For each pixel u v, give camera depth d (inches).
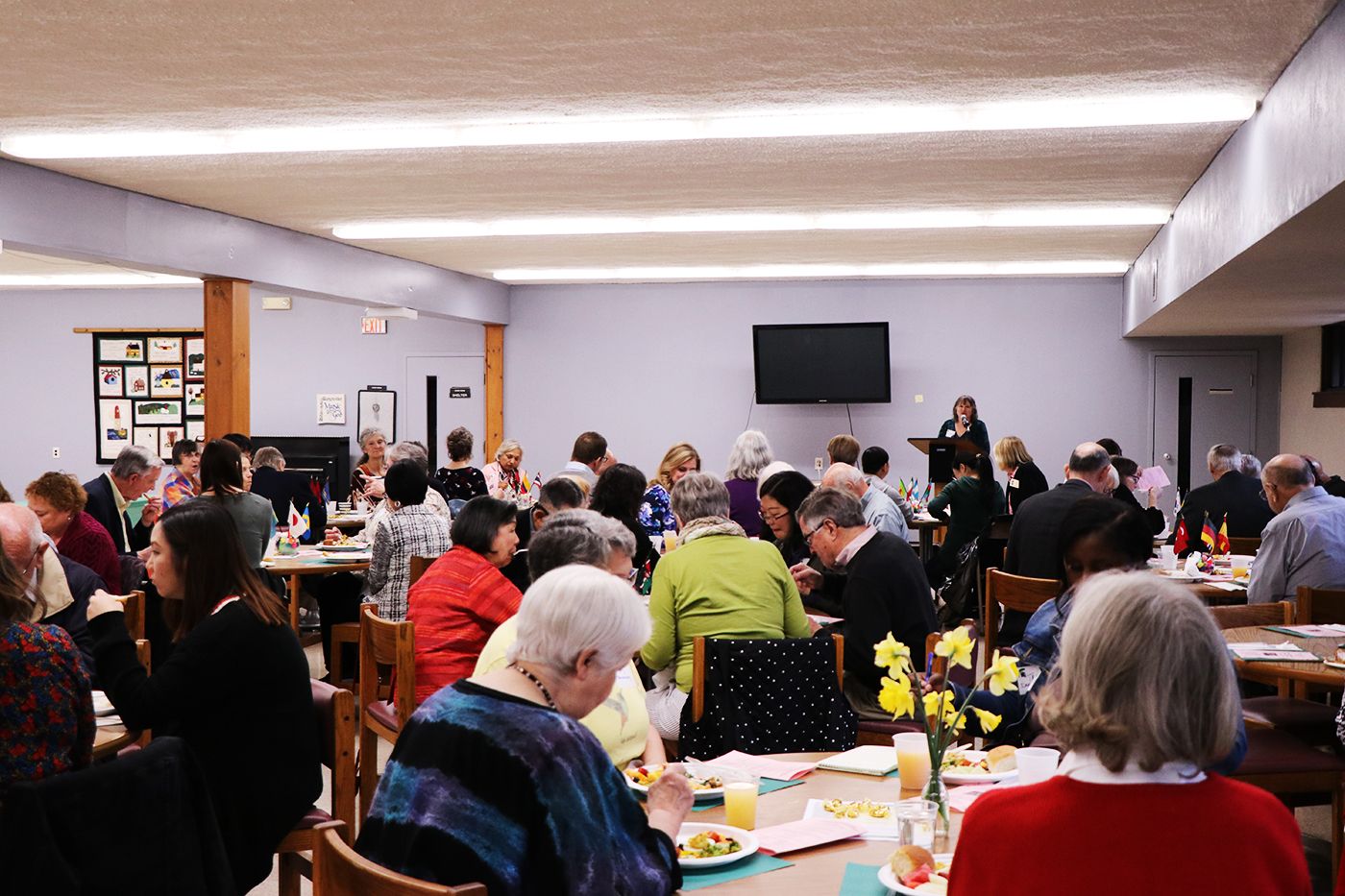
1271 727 159.0
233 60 201.3
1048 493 227.3
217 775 118.3
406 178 298.8
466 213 352.8
